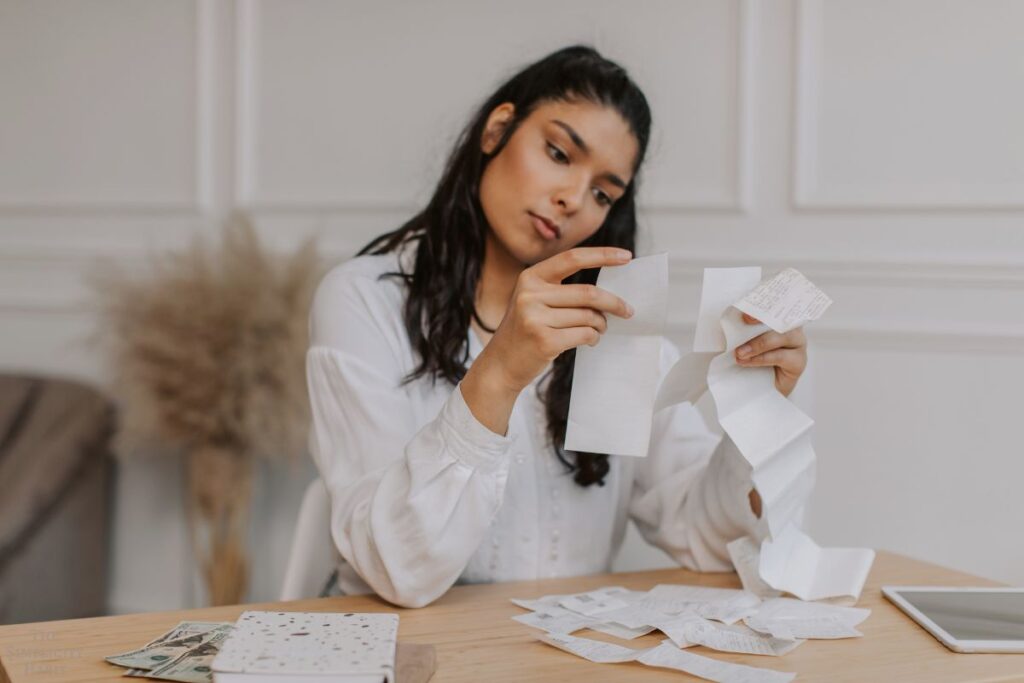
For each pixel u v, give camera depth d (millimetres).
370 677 730
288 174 2705
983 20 2084
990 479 2119
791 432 1108
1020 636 971
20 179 2984
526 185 1259
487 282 1398
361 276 1370
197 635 948
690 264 2322
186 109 2797
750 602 1109
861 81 2178
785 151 2248
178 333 2416
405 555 1055
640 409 996
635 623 1014
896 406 2180
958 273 2115
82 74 2908
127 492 2848
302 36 2670
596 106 1252
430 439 1067
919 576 1251
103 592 2758
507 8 2457
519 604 1102
